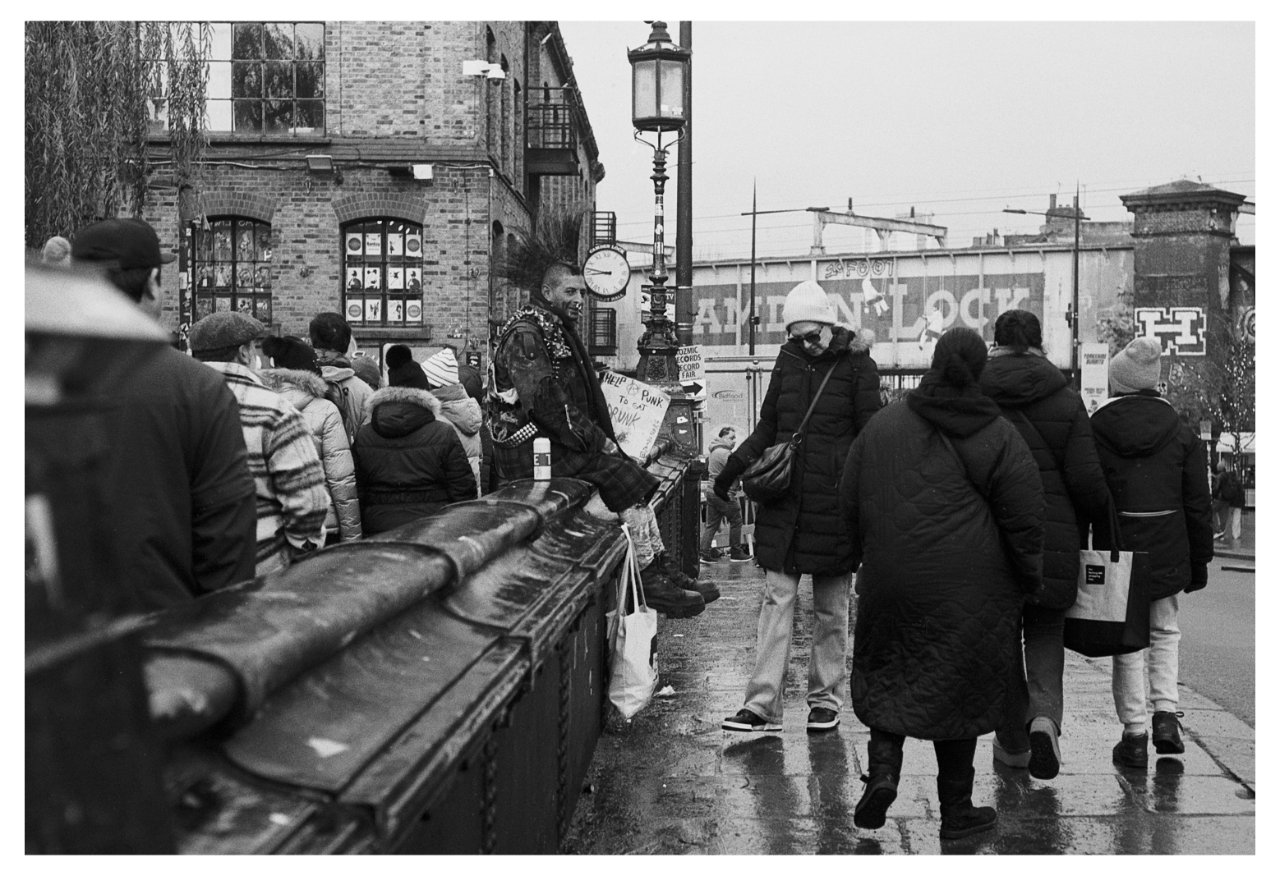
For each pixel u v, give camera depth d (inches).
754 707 271.0
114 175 683.4
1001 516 201.2
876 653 203.3
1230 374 1471.5
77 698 46.4
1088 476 236.2
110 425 50.1
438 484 299.7
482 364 1022.4
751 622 424.5
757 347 2723.9
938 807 223.5
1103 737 275.3
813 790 229.5
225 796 69.6
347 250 1037.2
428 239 1031.0
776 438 273.3
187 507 146.4
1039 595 216.7
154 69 745.0
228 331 198.7
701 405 709.3
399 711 91.3
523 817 143.7
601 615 240.2
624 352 2185.0
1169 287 2551.7
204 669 71.1
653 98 574.6
